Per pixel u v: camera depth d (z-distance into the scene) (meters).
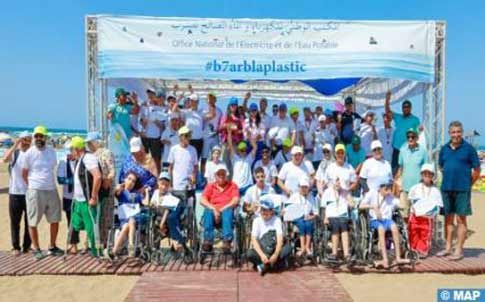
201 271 8.12
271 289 7.23
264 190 9.02
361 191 9.66
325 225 8.42
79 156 8.84
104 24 10.01
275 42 10.16
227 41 10.15
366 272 8.25
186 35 10.09
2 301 7.03
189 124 11.33
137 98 12.05
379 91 14.59
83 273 8.16
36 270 8.29
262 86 16.80
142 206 8.46
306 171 9.44
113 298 7.11
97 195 8.62
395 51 10.18
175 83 16.06
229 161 11.14
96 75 10.23
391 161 11.76
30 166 8.95
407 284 7.70
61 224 13.28
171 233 8.51
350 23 10.16
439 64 10.47
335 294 7.02
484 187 24.95
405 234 8.53
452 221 9.19
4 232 12.17
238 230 8.33
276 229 8.14
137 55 10.05
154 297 6.89
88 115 10.21
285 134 11.57
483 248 10.39
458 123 8.82
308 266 8.41
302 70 10.18
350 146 10.88
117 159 10.88
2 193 19.56
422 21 10.21
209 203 8.55
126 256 8.70
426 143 10.62
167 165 9.60
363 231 8.17
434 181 10.20
